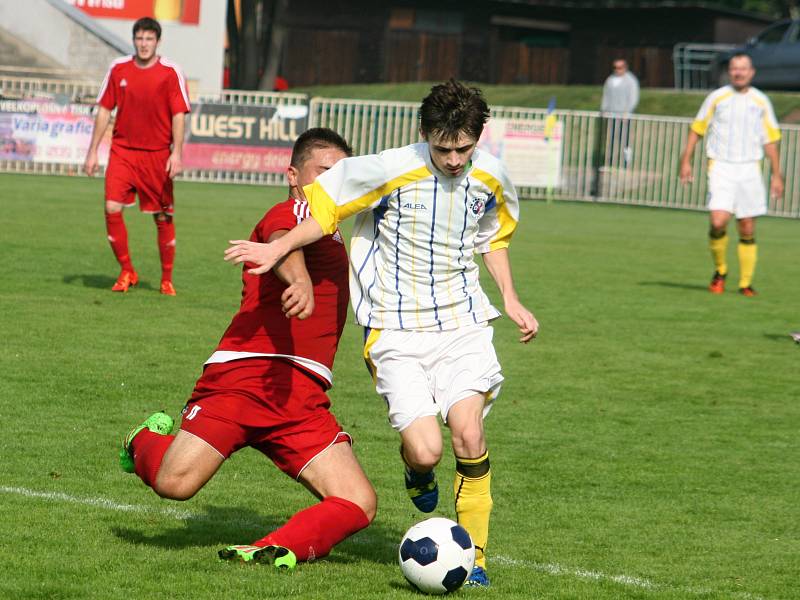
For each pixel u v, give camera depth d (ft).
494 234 51.90
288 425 47.32
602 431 76.23
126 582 44.88
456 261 49.44
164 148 114.11
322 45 499.10
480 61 515.09
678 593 47.29
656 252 193.57
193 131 268.00
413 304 49.03
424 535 45.06
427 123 46.57
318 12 497.05
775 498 62.69
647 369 97.55
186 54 334.03
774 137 146.00
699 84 481.87
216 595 43.68
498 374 49.14
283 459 47.75
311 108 274.77
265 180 275.18
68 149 259.19
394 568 48.91
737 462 69.92
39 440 66.28
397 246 49.03
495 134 281.33
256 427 47.11
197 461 46.52
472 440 47.24
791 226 270.05
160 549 49.32
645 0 510.17
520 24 515.91
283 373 47.29
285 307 44.98
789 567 51.60
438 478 64.39
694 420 80.53
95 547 49.14
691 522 58.03
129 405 75.31
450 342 49.01
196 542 50.78
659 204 302.45
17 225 167.53
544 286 144.97
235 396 46.93
